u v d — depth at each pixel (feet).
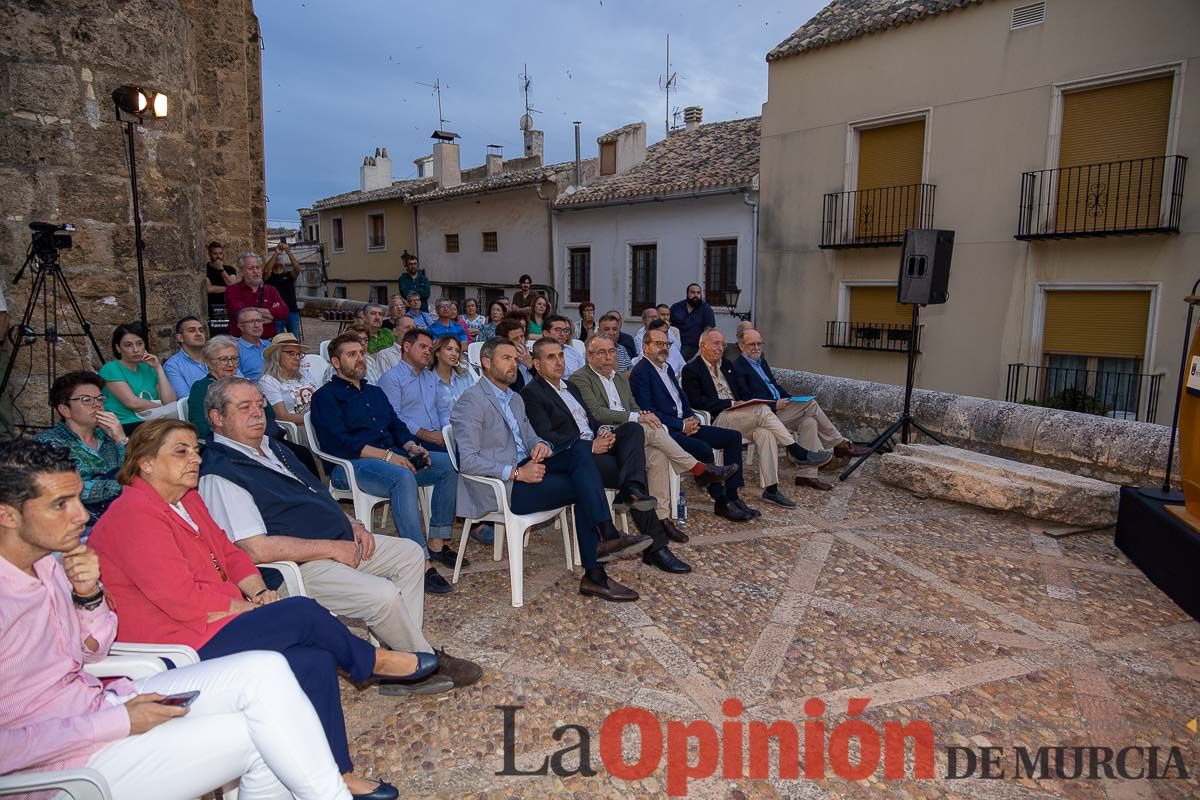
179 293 21.90
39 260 17.26
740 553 15.81
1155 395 30.89
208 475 9.98
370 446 14.43
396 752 9.12
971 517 18.42
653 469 16.17
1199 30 28.60
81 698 6.65
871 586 14.17
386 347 24.71
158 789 6.52
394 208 80.28
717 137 59.72
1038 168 33.45
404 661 9.42
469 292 70.85
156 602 7.95
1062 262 33.22
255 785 7.22
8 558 6.34
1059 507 17.19
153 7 20.45
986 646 11.96
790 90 42.98
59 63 18.69
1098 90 31.81
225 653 7.93
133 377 16.29
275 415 16.02
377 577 10.12
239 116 33.88
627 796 8.40
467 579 14.32
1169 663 11.54
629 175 58.29
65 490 6.25
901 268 21.99
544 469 13.25
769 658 11.41
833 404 26.27
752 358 21.80
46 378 19.17
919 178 38.14
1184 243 29.76
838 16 42.14
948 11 35.53
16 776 5.98
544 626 12.36
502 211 65.67
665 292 52.70
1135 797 8.52
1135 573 15.08
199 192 23.35
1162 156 29.89
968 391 36.94
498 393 14.71
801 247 43.42
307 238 109.81
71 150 19.03
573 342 26.73
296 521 10.59
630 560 15.28
